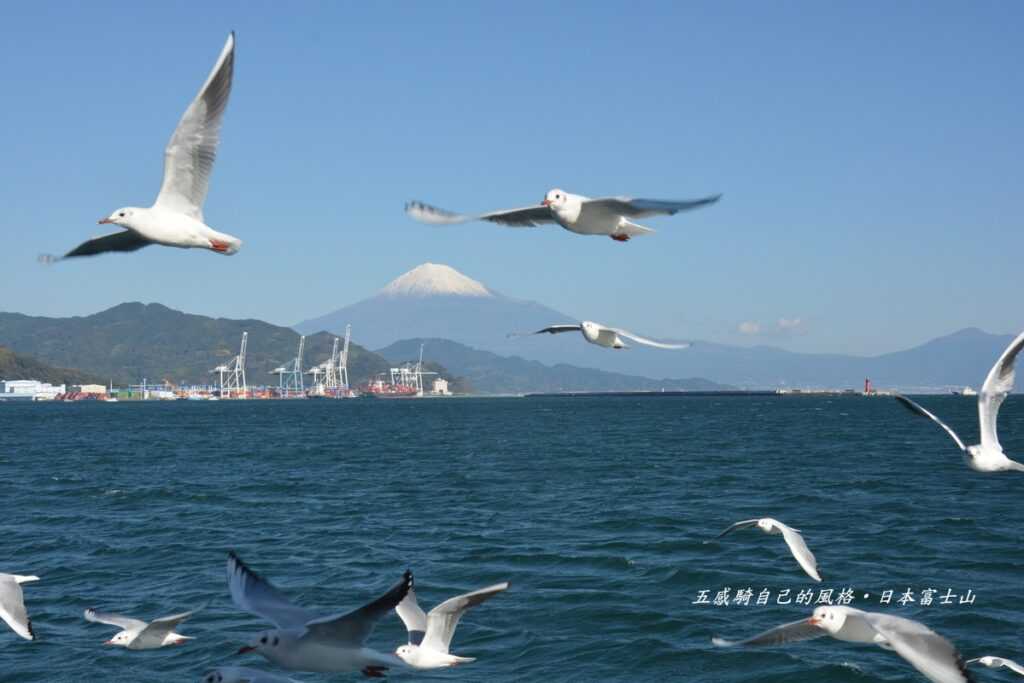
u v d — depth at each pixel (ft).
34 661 65.36
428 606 79.56
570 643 68.13
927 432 353.92
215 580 88.63
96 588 86.43
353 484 174.91
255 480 185.06
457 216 39.55
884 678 60.75
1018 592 80.43
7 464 235.81
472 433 387.34
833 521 119.03
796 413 646.33
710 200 33.73
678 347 46.93
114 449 297.53
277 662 30.07
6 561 100.53
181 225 38.93
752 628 71.20
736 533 109.09
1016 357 48.08
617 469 198.49
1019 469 46.70
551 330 49.16
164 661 65.00
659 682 61.26
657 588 82.94
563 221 43.45
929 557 94.89
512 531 113.80
